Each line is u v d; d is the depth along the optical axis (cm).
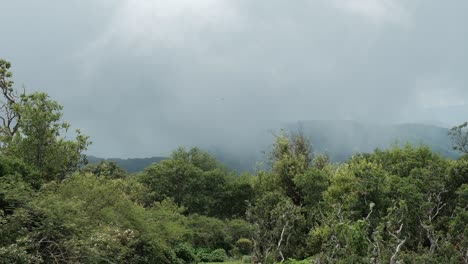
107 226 2283
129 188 5144
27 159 2939
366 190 2330
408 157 3109
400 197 2208
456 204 2234
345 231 1365
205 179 6569
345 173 2998
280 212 2478
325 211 2784
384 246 1486
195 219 5394
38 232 1588
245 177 6719
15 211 1611
